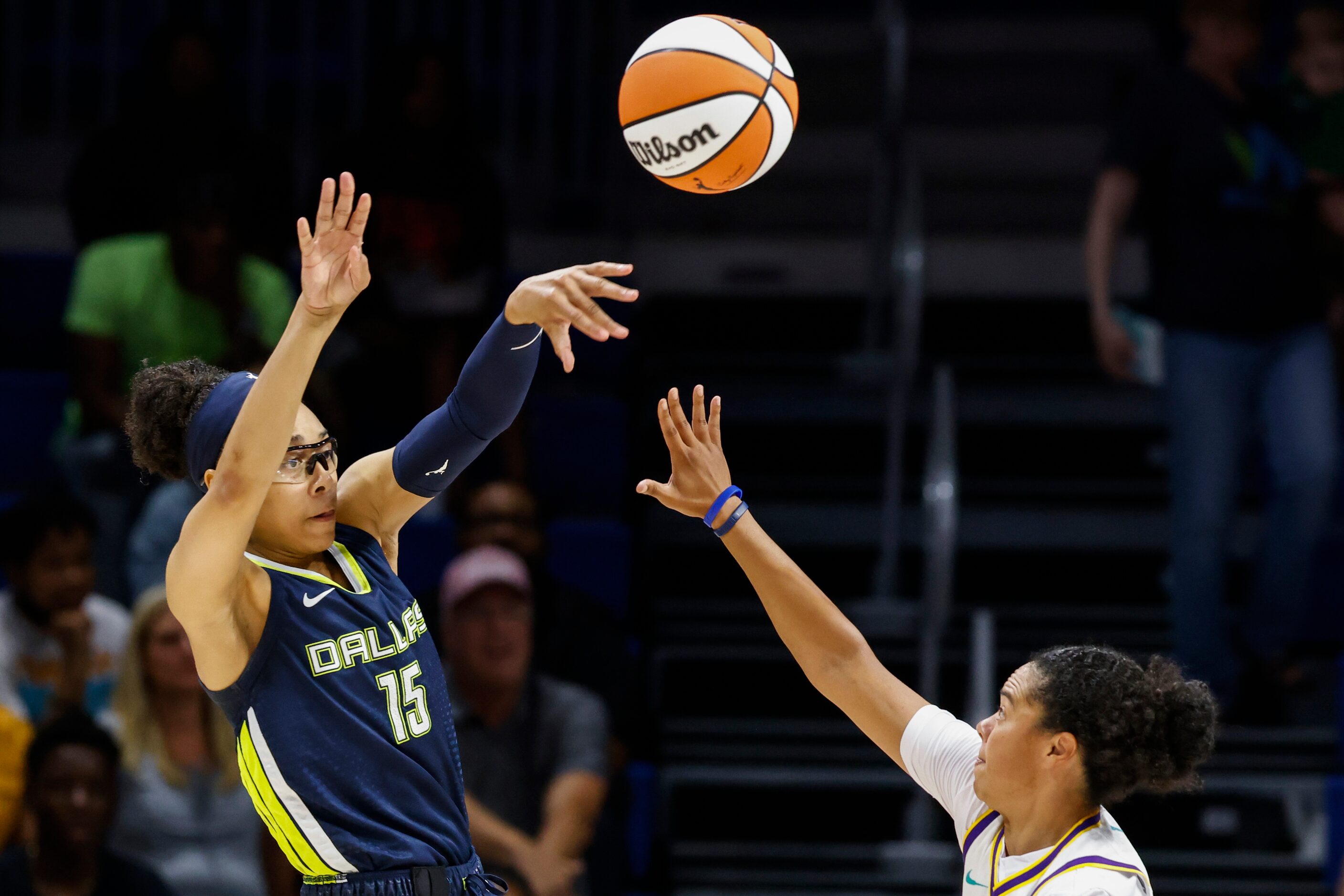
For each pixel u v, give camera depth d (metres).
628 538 24.88
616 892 19.38
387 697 9.20
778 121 11.15
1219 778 21.95
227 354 22.31
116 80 32.97
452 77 25.33
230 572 8.66
